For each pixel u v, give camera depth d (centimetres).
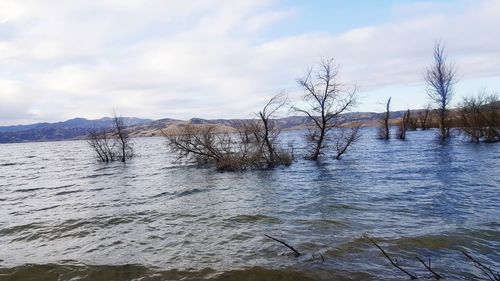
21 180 3456
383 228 1209
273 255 1018
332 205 1616
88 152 8606
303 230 1241
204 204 1803
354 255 980
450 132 5722
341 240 1103
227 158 3222
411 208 1491
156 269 973
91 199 2172
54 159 6562
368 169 2886
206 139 3366
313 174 2761
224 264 975
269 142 3250
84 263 1043
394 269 880
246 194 2038
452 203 1540
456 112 5284
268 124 3231
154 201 1966
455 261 912
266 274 889
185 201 1911
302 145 5569
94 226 1481
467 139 5112
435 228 1177
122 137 4897
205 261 1009
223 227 1351
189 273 932
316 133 3669
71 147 13262
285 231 1243
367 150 4656
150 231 1355
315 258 970
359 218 1361
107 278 936
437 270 860
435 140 5656
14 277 967
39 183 3142
